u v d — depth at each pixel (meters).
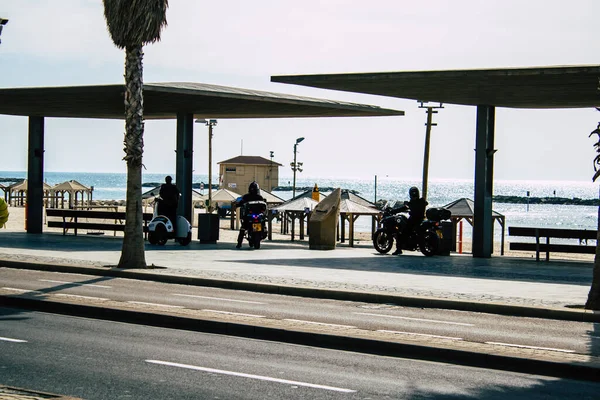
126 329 11.15
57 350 9.36
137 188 18.42
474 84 21.56
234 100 26.03
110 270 17.84
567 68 19.27
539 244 23.97
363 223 84.62
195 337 10.65
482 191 25.42
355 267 20.17
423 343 9.82
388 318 12.34
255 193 26.67
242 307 13.10
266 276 17.25
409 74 20.66
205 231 28.20
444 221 25.62
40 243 26.25
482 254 25.33
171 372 8.34
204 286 16.31
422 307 13.91
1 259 19.84
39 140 32.25
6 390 7.10
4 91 25.70
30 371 8.20
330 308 13.39
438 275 18.58
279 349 9.93
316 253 25.22
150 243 27.09
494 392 7.88
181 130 29.47
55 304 12.67
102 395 7.30
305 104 27.16
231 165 96.00
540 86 21.62
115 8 17.78
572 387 8.20
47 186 74.31
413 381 8.29
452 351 9.44
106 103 27.86
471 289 15.65
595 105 26.19
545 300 14.03
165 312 11.81
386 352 9.81
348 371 8.70
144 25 17.66
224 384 7.86
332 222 27.44
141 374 8.20
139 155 18.36
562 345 10.18
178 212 29.09
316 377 8.31
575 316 12.66
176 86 24.28
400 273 18.86
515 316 13.05
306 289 15.09
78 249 23.81
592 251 23.44
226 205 78.50
